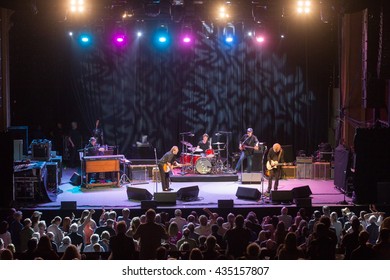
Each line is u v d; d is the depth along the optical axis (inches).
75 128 893.8
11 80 892.0
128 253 385.1
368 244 379.2
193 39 908.0
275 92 914.1
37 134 888.3
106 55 909.8
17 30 876.0
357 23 733.3
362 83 728.3
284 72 911.0
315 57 902.4
